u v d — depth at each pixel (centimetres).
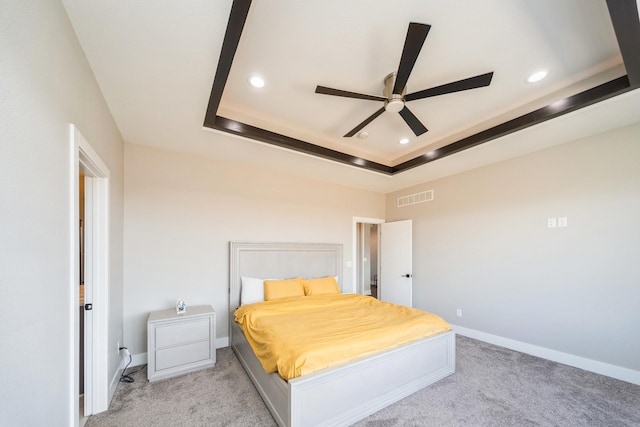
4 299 77
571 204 294
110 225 226
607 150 270
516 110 263
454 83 183
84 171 194
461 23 164
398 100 203
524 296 328
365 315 290
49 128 109
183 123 254
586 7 153
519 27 167
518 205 338
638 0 126
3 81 78
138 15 133
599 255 273
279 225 410
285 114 281
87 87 164
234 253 358
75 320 130
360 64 204
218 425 194
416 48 155
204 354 282
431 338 253
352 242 498
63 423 118
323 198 463
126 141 298
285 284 371
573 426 193
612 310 264
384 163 428
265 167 389
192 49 158
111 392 226
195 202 339
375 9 155
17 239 85
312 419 177
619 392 235
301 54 192
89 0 124
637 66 167
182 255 327
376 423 196
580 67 204
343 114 281
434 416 204
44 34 106
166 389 242
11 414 79
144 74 181
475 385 248
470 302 386
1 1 78
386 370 218
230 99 252
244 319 291
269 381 210
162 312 294
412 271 478
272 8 153
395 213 526
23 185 89
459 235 406
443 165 375
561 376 264
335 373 188
